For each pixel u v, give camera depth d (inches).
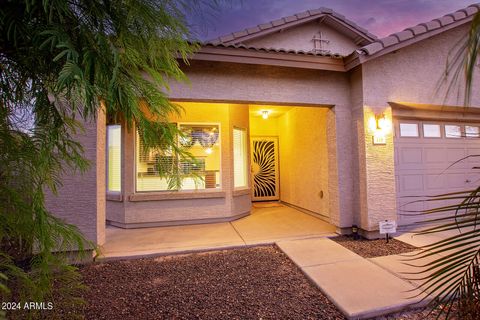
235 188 260.7
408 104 189.5
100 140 155.4
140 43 51.2
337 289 105.6
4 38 42.8
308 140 263.0
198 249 164.6
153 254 156.9
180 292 110.8
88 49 41.8
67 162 62.7
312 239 178.5
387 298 97.6
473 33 37.9
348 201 188.9
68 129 62.3
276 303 100.6
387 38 165.3
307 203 267.9
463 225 44.5
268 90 177.3
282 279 121.5
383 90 182.9
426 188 215.2
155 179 232.4
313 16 292.5
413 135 215.2
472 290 42.3
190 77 165.9
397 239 175.3
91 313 94.6
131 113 52.4
